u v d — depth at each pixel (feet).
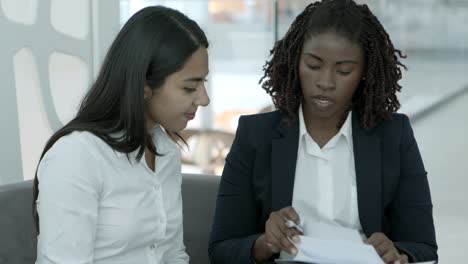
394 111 4.89
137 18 4.14
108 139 4.13
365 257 3.98
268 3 14.99
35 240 5.03
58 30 6.84
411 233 4.83
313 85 4.53
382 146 4.86
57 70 6.91
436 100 20.89
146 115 4.30
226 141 12.33
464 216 11.73
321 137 4.87
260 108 13.76
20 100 6.64
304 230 4.37
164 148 4.60
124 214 4.21
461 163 15.21
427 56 23.35
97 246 4.19
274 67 4.90
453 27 25.40
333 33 4.44
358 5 4.69
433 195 13.02
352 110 4.93
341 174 4.83
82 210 3.98
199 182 5.76
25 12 6.48
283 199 4.79
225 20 15.47
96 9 6.93
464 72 23.44
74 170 3.97
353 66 4.49
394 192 4.89
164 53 4.05
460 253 10.12
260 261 4.63
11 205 4.96
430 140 17.39
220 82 15.10
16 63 6.58
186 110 4.20
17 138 6.38
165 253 4.67
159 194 4.45
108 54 4.20
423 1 23.62
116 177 4.17
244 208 4.94
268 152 4.89
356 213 4.83
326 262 4.01
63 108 6.95
